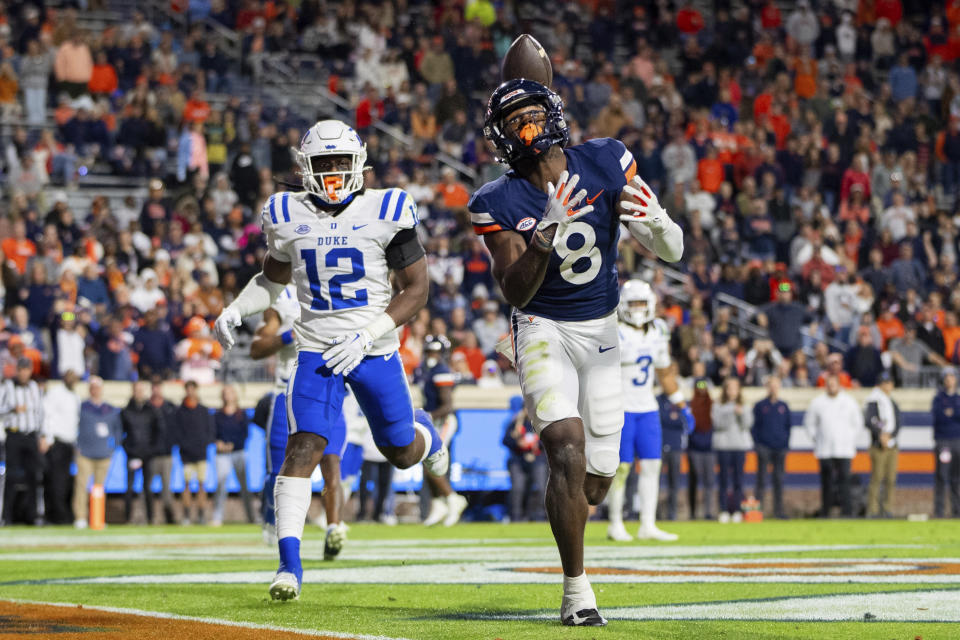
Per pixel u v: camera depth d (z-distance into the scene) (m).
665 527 47.34
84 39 73.06
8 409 51.72
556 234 14.36
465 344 59.81
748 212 76.62
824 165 81.31
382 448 19.45
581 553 14.83
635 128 80.00
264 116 77.12
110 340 55.53
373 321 17.80
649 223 15.42
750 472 61.50
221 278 61.03
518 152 15.49
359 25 84.75
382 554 29.78
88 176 69.50
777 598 17.86
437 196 68.62
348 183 17.98
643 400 37.16
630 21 94.81
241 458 54.62
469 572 23.39
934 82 95.00
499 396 57.69
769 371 63.09
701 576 22.12
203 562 26.97
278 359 26.77
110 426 52.84
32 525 52.62
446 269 64.50
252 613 16.19
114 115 73.38
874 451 60.44
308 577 22.25
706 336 62.56
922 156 87.88
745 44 92.69
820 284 71.88
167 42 76.31
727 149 79.69
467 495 57.22
